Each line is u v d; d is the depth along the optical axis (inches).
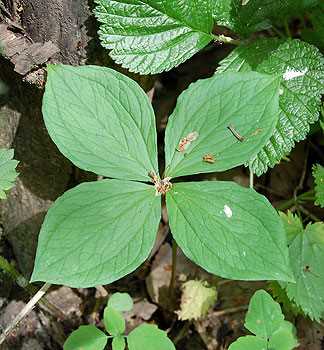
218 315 23.6
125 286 24.5
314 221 24.0
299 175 25.4
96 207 16.3
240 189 16.5
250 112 16.7
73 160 16.5
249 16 19.9
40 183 21.8
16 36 19.4
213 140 16.9
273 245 15.8
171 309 23.9
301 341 22.6
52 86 16.7
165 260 24.8
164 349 17.2
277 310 17.7
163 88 27.2
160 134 26.3
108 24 18.7
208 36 19.8
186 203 16.6
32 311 23.1
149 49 19.2
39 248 15.8
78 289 23.5
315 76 19.6
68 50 19.5
